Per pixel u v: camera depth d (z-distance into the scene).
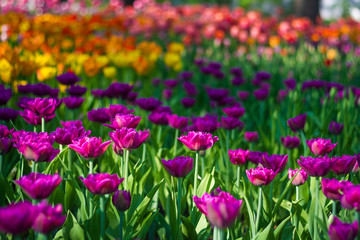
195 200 1.40
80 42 5.19
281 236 1.76
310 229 1.79
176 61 4.90
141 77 4.99
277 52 6.92
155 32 8.41
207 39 8.38
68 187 1.97
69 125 2.01
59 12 10.59
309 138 2.86
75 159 2.34
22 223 1.07
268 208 1.86
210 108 4.50
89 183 1.46
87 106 3.33
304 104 4.23
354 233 1.28
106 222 1.79
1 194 1.95
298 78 5.44
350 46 7.34
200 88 5.09
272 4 19.91
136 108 3.21
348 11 17.95
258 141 3.28
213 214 1.28
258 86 4.96
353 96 3.51
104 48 5.30
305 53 6.71
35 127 2.12
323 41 7.38
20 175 2.01
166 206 2.12
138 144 1.75
